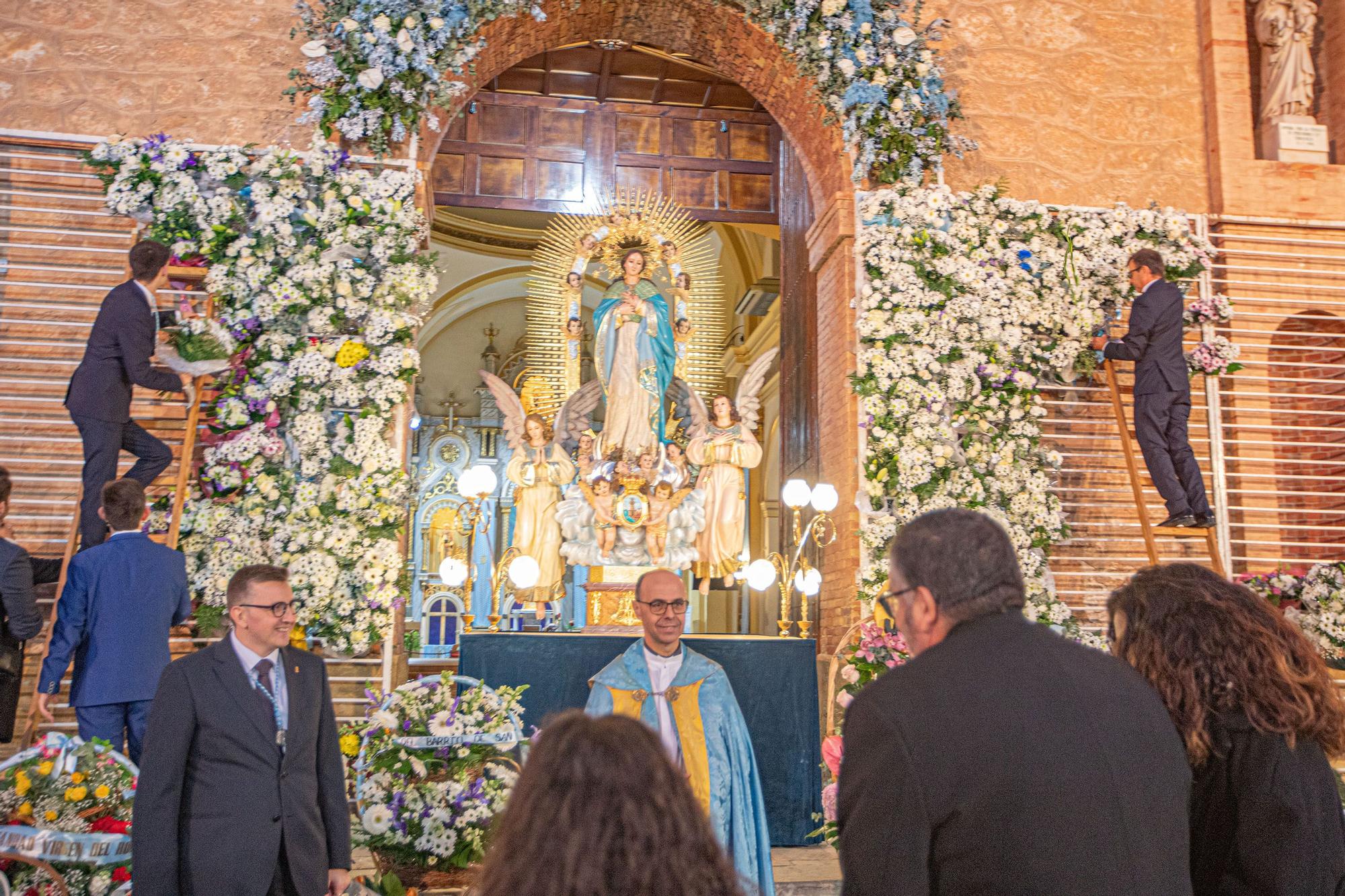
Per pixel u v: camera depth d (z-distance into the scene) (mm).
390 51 7160
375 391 6754
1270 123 8969
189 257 6746
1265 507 8258
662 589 4512
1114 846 1837
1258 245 8547
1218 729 2332
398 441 6984
